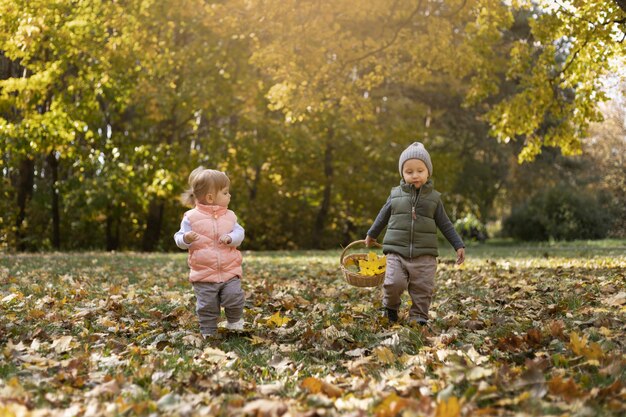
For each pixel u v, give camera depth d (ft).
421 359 12.60
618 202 94.27
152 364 12.34
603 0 38.86
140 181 70.28
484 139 106.73
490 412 8.87
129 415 9.32
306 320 18.22
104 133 77.30
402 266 17.22
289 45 47.67
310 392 10.45
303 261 43.04
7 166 68.33
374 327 16.79
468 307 20.29
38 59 61.21
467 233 100.53
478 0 46.42
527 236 98.02
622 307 17.60
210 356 13.28
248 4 46.55
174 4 53.93
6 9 49.52
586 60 42.45
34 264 37.88
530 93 43.57
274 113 87.97
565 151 44.70
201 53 70.95
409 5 49.03
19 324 17.10
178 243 16.26
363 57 48.91
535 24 41.57
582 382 10.27
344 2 46.03
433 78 90.17
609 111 81.05
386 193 86.94
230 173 84.58
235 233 16.44
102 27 57.31
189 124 82.02
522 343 13.28
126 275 32.24
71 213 81.35
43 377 11.48
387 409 8.84
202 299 16.19
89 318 18.60
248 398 10.12
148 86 68.33
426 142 86.33
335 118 81.97
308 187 92.17
